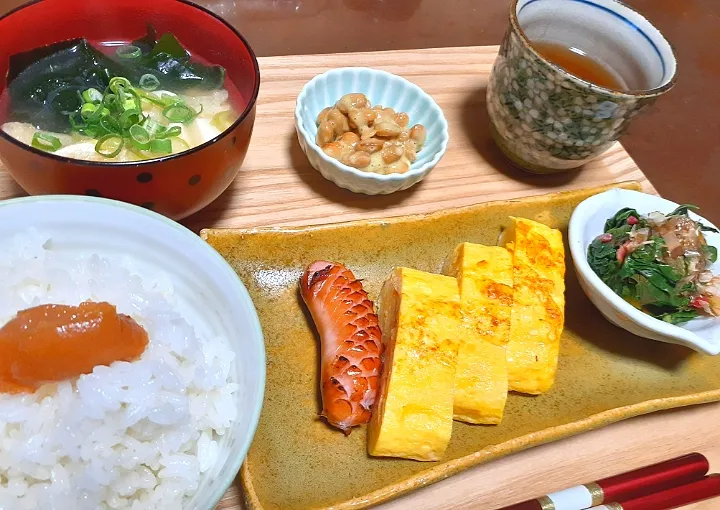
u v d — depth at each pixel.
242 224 0.31
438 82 0.40
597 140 0.32
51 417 0.19
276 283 0.29
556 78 0.30
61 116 0.26
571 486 0.26
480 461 0.25
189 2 0.28
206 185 0.25
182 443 0.20
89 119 0.25
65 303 0.21
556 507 0.24
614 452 0.27
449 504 0.24
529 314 0.28
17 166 0.23
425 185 0.35
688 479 0.26
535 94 0.31
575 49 0.37
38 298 0.21
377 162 0.33
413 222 0.31
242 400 0.20
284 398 0.26
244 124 0.25
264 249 0.29
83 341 0.19
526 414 0.27
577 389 0.29
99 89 0.27
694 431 0.28
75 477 0.18
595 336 0.31
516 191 0.36
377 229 0.31
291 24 0.47
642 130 0.48
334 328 0.25
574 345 0.31
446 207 0.34
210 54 0.29
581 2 0.35
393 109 0.36
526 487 0.25
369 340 0.25
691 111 0.51
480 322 0.27
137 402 0.19
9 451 0.18
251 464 0.23
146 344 0.21
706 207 0.44
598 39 0.36
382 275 0.31
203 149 0.23
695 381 0.30
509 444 0.25
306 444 0.25
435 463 0.24
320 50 0.45
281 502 0.23
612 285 0.30
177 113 0.27
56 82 0.26
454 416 0.26
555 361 0.27
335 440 0.25
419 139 0.34
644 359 0.31
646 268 0.29
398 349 0.25
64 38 0.28
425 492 0.24
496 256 0.29
